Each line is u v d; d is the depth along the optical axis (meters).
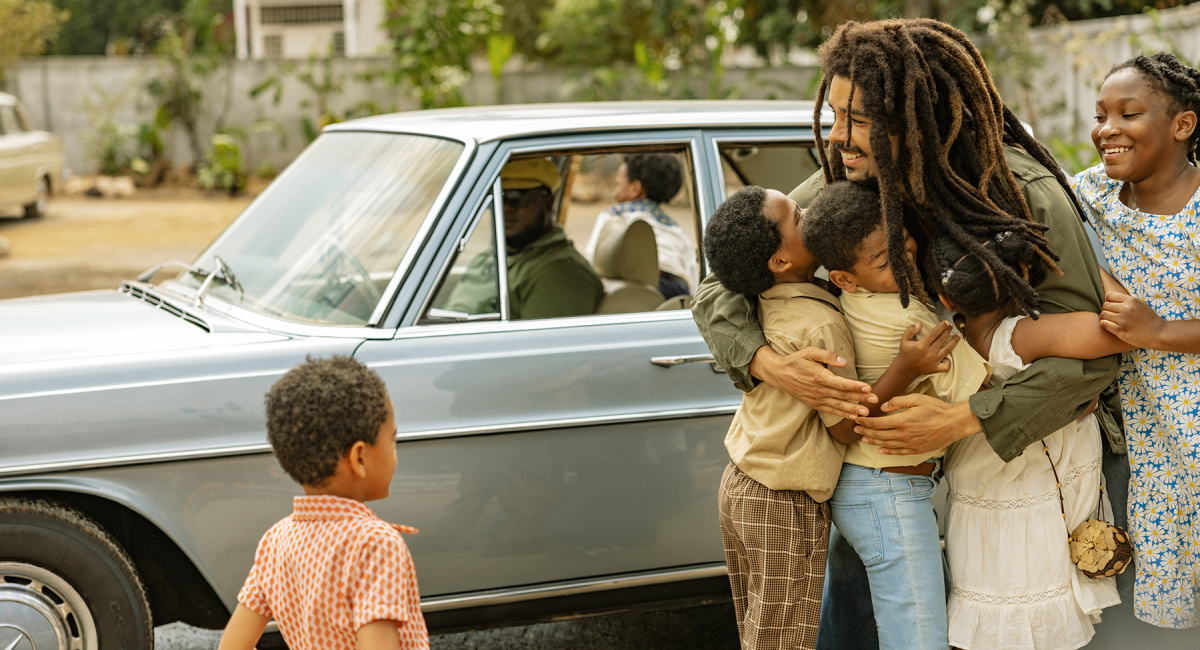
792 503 2.34
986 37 13.77
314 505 1.85
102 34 32.53
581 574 3.02
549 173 3.40
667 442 3.02
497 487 2.91
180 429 2.74
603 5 17.61
